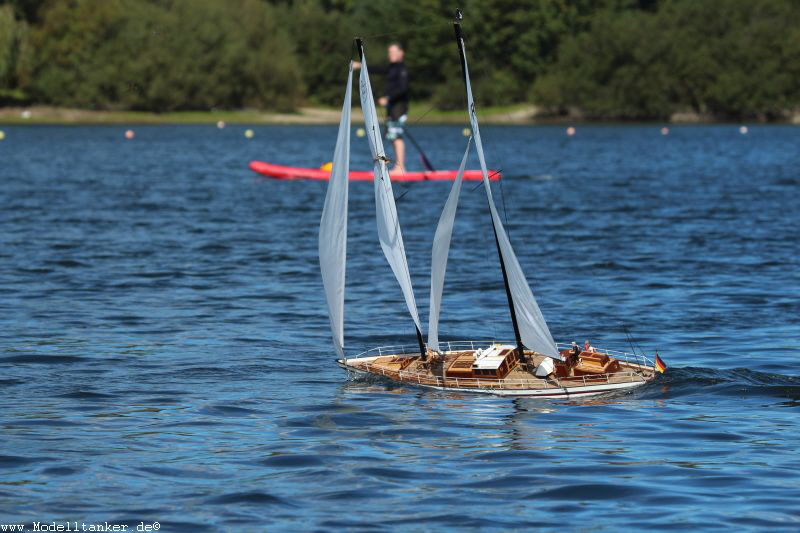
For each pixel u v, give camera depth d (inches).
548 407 3152.1
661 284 5251.0
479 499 2443.4
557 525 2292.1
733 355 3794.3
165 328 4325.8
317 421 3046.3
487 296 5022.1
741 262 5920.3
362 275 5615.2
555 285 5251.0
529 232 7273.6
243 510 2381.9
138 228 7465.6
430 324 3491.6
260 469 2647.6
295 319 4520.2
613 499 2433.6
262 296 5019.7
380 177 3472.0
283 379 3533.5
